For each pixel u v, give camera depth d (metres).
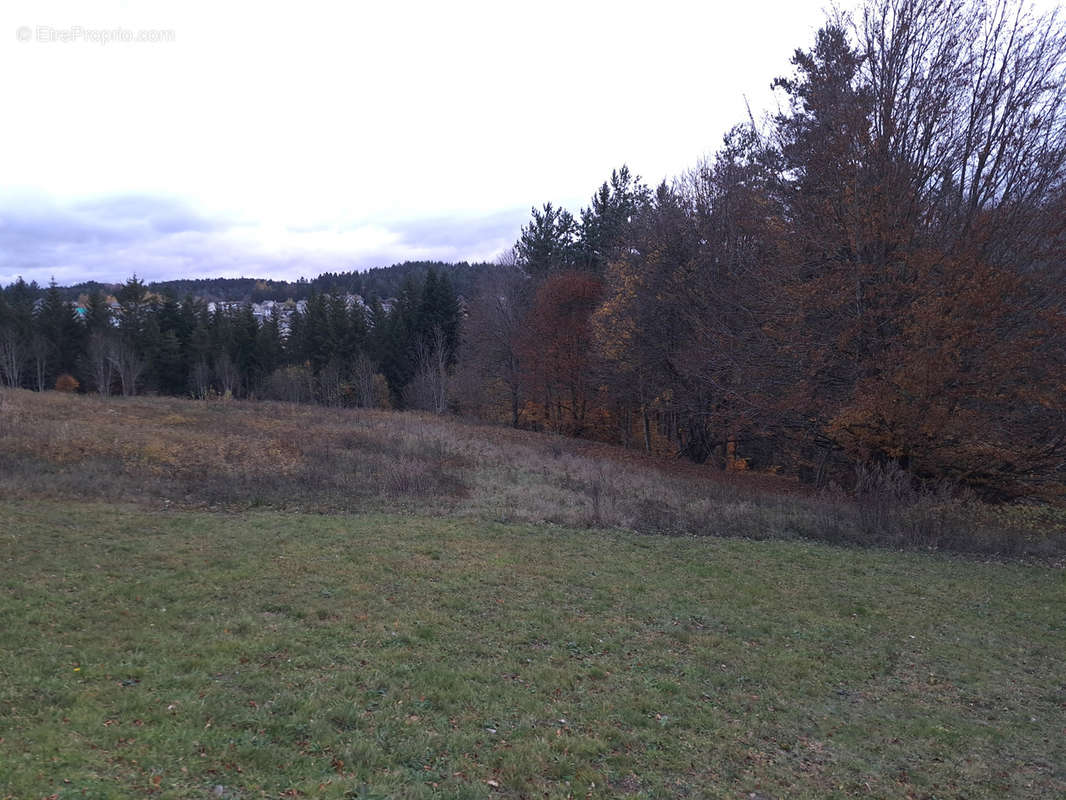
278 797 4.61
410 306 72.31
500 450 25.62
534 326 44.62
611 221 51.75
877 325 20.66
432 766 5.41
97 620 7.80
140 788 4.42
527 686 7.29
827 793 5.89
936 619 11.20
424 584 10.38
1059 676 9.25
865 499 18.08
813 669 8.77
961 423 19.02
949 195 20.84
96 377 55.66
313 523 13.82
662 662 8.42
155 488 15.59
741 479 26.27
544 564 12.20
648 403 37.16
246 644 7.46
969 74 20.56
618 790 5.46
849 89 22.11
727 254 29.78
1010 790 6.31
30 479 15.13
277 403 35.53
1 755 4.60
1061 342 18.75
